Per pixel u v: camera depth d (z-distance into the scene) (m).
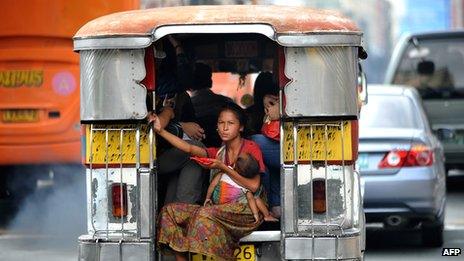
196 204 17.72
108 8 29.75
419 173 25.69
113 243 16.97
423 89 42.62
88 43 17.06
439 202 26.58
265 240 17.30
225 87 23.38
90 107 17.12
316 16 17.16
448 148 40.44
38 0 29.47
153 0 37.91
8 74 29.55
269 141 18.11
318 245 16.88
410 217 25.89
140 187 17.11
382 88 28.70
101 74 17.06
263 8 17.64
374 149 25.75
